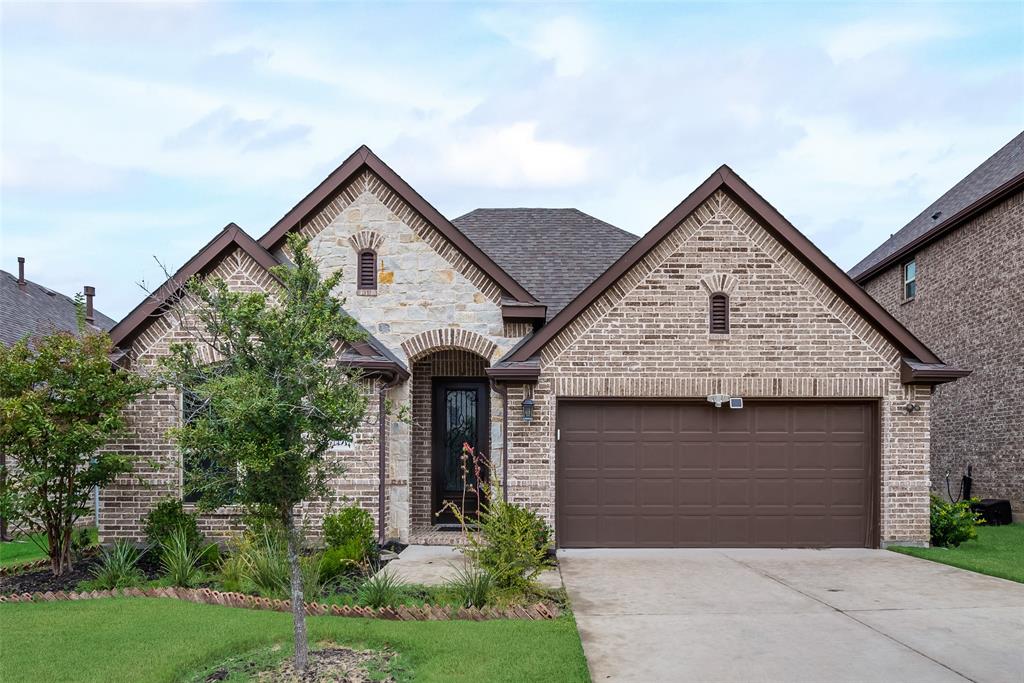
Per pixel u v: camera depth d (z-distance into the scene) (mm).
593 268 14617
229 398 5504
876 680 5688
